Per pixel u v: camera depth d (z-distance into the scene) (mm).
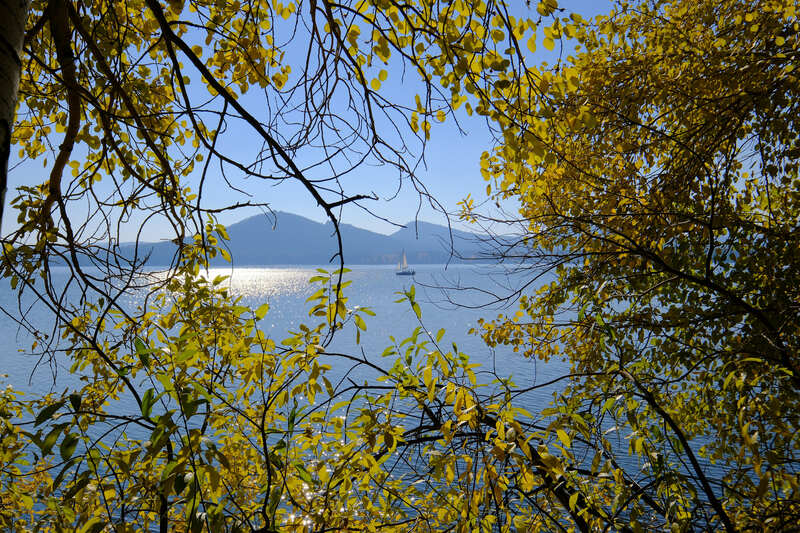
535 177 4449
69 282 2781
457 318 78938
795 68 4090
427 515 3080
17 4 1278
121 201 3045
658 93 5148
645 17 5562
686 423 5129
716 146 4699
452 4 2273
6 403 3668
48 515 2631
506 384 2799
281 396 2752
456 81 2359
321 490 2891
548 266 4453
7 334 51031
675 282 5230
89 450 2072
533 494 3199
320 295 2645
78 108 2678
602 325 3404
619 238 4746
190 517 1858
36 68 3332
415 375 2908
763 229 4848
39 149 3580
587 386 4668
